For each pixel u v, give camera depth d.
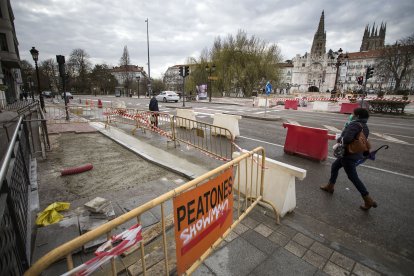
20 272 1.98
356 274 2.48
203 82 45.28
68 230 2.95
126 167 5.45
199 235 2.23
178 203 1.91
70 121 12.59
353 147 3.80
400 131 11.40
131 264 2.48
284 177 3.52
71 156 6.27
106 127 10.46
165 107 23.47
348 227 3.41
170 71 103.94
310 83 101.19
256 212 3.59
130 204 3.70
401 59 49.28
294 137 6.92
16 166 2.93
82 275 1.29
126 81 69.25
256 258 2.65
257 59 42.16
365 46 123.31
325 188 4.56
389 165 6.12
